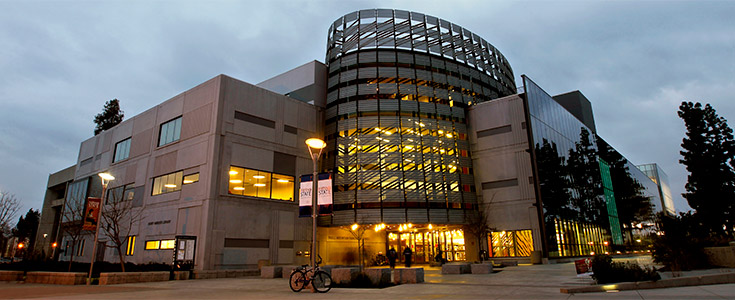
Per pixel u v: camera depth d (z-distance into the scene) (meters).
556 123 45.12
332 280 17.70
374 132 38.03
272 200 33.62
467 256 38.06
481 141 40.69
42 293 15.43
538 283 16.38
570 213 41.91
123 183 39.31
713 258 19.70
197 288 17.72
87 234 41.41
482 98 44.47
